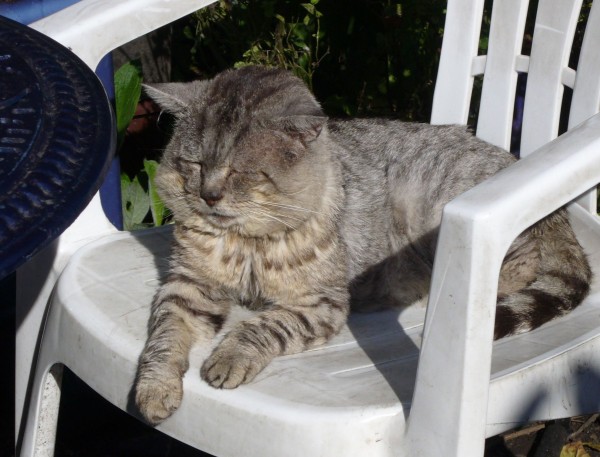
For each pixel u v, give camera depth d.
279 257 1.25
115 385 1.17
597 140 1.07
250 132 1.22
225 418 1.09
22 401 1.33
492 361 1.15
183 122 1.26
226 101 1.24
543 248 1.33
